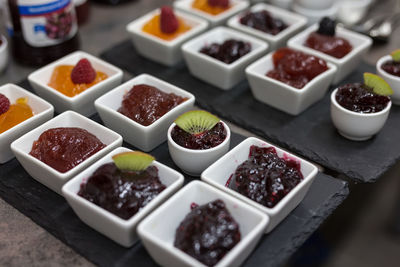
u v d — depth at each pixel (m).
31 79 0.55
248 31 0.65
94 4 0.77
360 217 0.86
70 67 0.56
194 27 0.66
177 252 0.37
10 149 0.49
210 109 0.58
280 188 0.43
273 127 0.55
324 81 0.56
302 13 0.71
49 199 0.46
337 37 0.63
